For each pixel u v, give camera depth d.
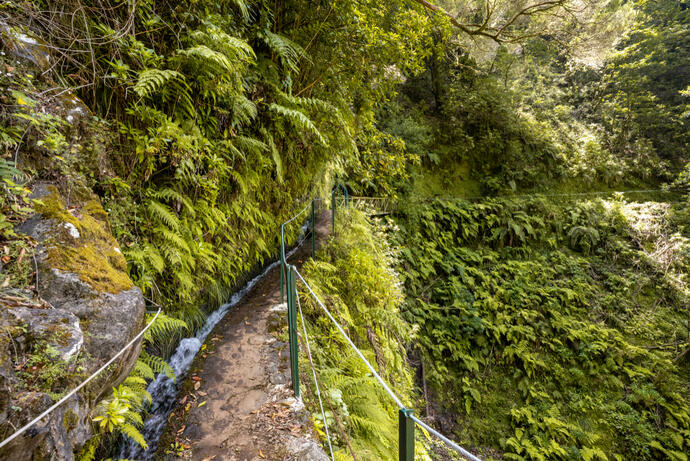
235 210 3.56
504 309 8.84
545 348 8.34
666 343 8.79
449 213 10.57
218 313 3.38
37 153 1.54
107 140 1.98
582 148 13.66
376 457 2.25
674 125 14.96
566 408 7.36
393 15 5.58
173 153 2.37
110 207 2.01
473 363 7.67
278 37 3.68
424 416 6.69
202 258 2.88
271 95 3.96
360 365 3.22
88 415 1.22
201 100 2.92
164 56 2.54
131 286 1.61
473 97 11.96
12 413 0.90
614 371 7.99
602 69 15.14
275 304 3.64
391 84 5.77
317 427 2.14
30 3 1.68
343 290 4.48
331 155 6.21
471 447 6.66
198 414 2.13
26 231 1.40
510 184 11.95
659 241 10.95
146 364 1.95
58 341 1.14
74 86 1.92
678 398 7.33
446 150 12.14
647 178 14.11
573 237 11.23
